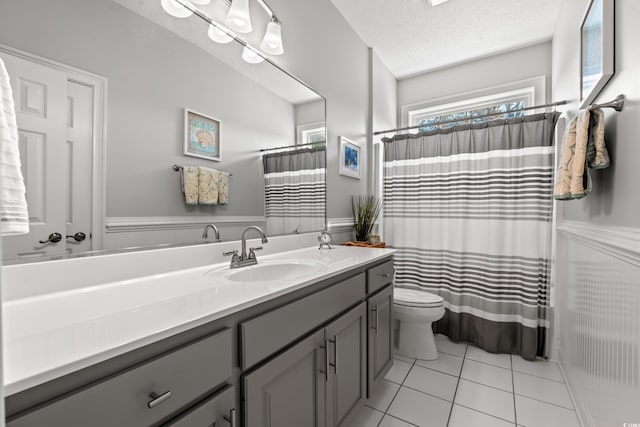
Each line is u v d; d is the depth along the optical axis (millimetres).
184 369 679
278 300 973
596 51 1325
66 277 893
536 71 2703
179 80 1236
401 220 2666
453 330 2459
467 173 2395
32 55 838
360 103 2656
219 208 1409
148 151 1130
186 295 882
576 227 1646
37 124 848
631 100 1030
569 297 1795
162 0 1178
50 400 491
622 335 1024
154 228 1151
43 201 860
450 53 2869
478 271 2361
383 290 1765
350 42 2498
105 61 1003
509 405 1656
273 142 1713
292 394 1017
